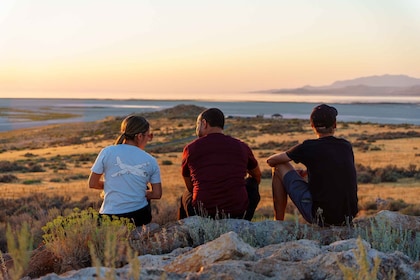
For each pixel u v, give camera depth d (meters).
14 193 37.81
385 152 65.81
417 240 4.01
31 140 131.75
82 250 3.74
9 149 102.88
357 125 129.50
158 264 3.56
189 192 5.58
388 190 35.53
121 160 5.31
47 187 42.22
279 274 2.91
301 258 3.39
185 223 4.68
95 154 80.25
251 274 2.82
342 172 4.94
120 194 5.27
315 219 4.98
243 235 4.41
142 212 5.37
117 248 3.66
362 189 36.53
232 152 5.23
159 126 153.62
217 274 2.75
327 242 4.41
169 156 71.69
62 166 64.44
